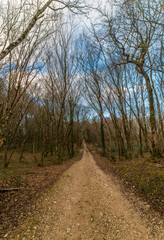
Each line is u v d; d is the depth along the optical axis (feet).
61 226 12.03
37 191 20.16
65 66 51.34
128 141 45.42
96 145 144.56
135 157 49.08
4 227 11.61
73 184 24.22
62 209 15.08
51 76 51.26
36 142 95.04
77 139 120.47
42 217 13.50
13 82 22.13
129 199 16.46
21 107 38.29
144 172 23.24
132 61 28.12
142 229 11.01
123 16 20.61
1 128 14.79
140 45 23.34
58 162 50.19
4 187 19.08
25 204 15.96
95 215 13.64
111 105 52.60
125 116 48.06
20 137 86.28
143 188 17.95
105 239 10.21
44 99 56.54
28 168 38.04
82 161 58.03
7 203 15.35
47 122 67.97
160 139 47.42
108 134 49.44
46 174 31.01
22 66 20.36
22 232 11.17
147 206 14.16
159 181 17.95
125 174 25.82
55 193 19.89
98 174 31.35
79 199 17.63
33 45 20.68
